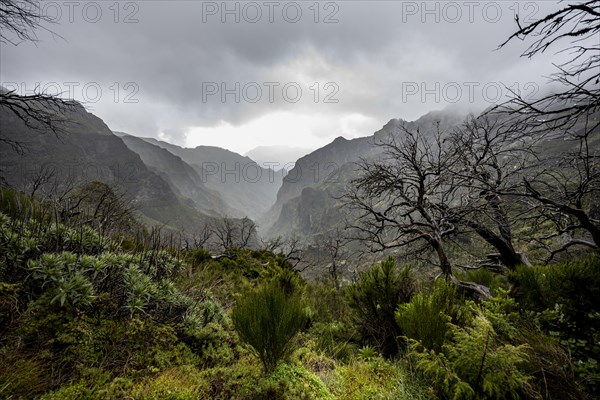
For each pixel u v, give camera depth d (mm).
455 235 7711
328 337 4027
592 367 2131
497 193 5109
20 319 2424
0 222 3512
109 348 2613
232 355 3160
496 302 3018
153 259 4633
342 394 2555
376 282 4176
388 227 7918
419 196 7176
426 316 2811
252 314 2689
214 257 9609
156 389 2174
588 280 3092
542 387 2141
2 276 2818
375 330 4062
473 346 2211
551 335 2689
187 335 3299
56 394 1939
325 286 8414
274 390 2379
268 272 9102
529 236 6961
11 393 1918
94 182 11805
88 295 2807
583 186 4598
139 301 3125
